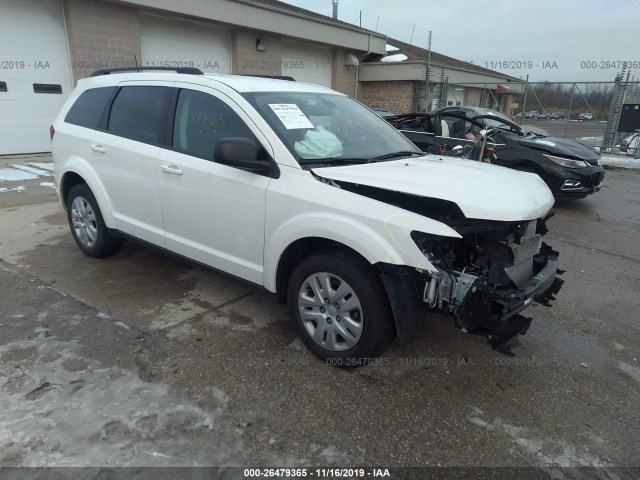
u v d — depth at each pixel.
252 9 14.78
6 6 9.80
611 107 15.46
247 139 2.95
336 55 20.05
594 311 4.04
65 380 2.74
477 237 2.79
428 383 2.90
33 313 3.53
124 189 4.04
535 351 3.34
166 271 4.45
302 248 3.08
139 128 3.93
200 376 2.85
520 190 2.93
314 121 3.40
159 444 2.30
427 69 20.45
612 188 10.04
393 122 9.13
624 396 2.86
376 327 2.74
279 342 3.27
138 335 3.28
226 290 4.08
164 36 13.16
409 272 2.58
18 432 2.32
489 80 26.64
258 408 2.60
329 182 2.87
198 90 3.54
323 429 2.46
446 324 3.68
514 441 2.45
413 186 2.71
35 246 5.02
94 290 3.98
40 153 10.92
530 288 2.83
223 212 3.30
